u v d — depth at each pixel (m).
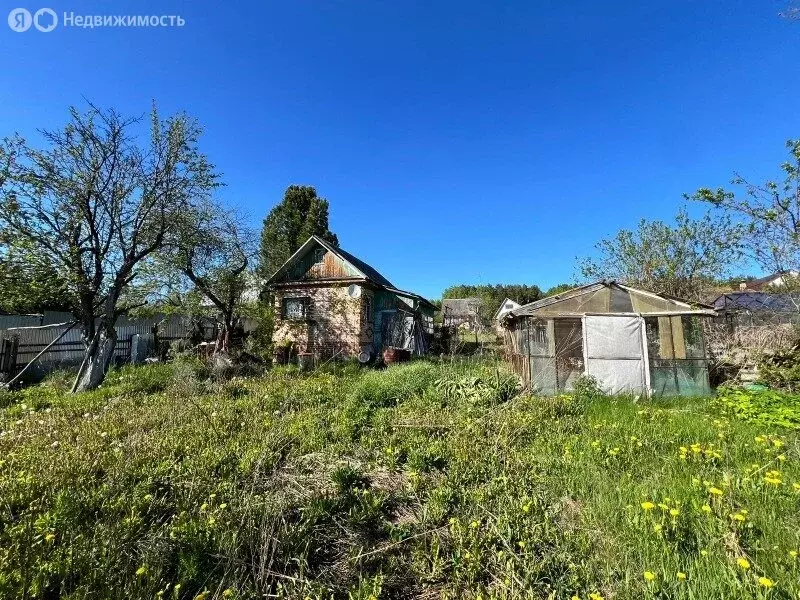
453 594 2.77
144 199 12.72
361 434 6.31
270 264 29.17
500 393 8.84
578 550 3.11
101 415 7.48
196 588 2.81
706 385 9.67
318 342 19.66
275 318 19.55
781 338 11.16
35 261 11.21
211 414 7.24
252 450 5.29
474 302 45.56
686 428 6.12
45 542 3.14
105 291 13.31
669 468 4.62
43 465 4.70
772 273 11.88
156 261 15.12
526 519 3.57
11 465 4.73
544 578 2.81
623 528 3.38
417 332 22.11
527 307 10.67
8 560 2.88
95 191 11.77
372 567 3.16
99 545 3.11
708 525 3.28
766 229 11.20
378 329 21.75
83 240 12.14
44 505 3.84
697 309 9.85
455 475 4.61
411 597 2.88
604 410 7.68
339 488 4.23
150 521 3.63
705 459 4.82
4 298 11.70
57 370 13.74
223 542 3.14
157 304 17.02
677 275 17.16
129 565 2.90
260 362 15.13
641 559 2.96
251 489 4.23
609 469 4.70
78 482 4.28
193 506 3.87
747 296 17.17
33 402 9.05
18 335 14.12
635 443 5.43
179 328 22.56
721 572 2.77
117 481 4.26
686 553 3.03
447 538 3.43
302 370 14.09
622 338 10.20
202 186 13.65
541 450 5.45
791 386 9.13
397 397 8.95
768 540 3.13
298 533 3.37
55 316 18.03
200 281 16.41
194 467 4.74
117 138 12.13
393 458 5.11
